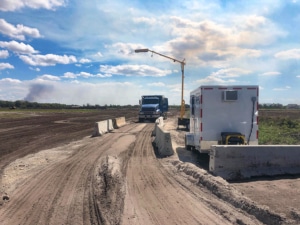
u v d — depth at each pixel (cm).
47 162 1454
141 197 862
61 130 3272
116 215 731
